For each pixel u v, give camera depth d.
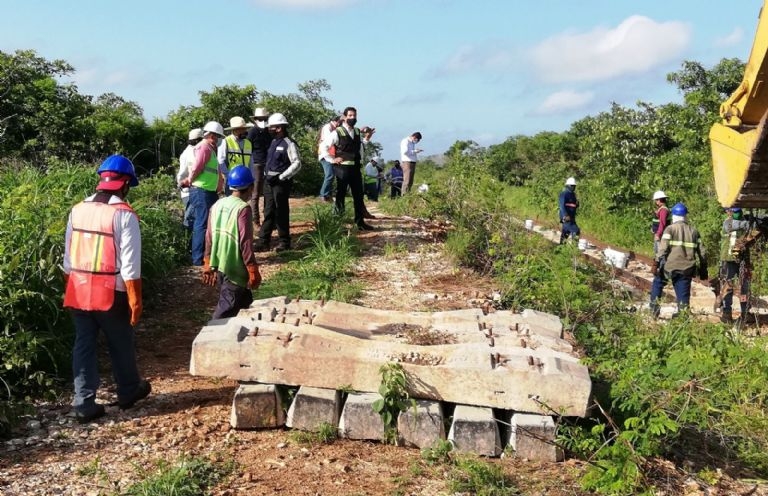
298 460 5.03
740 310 11.80
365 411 5.31
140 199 12.01
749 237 10.60
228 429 5.52
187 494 4.50
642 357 6.37
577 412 5.17
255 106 27.61
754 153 6.02
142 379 6.42
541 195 25.59
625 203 22.05
